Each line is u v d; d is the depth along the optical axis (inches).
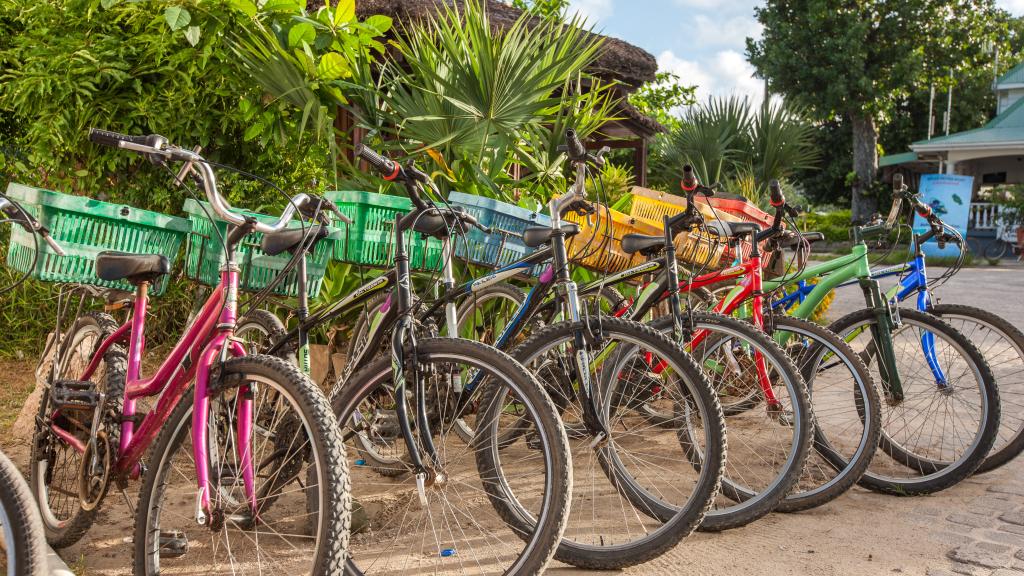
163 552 108.3
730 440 158.2
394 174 105.4
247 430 93.5
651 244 135.0
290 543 116.8
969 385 151.3
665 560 115.2
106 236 125.9
